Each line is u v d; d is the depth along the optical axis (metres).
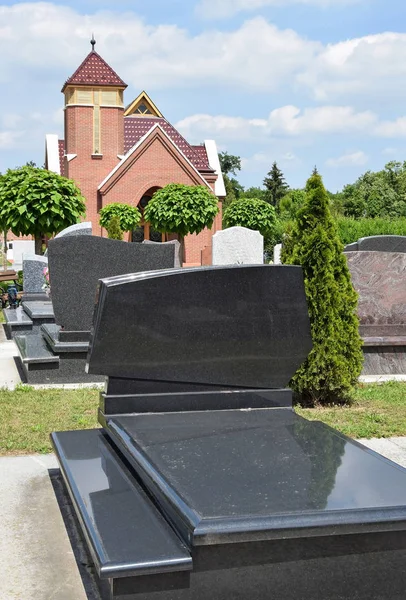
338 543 3.02
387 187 72.50
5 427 6.41
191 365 4.65
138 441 3.93
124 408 4.55
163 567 2.82
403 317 10.00
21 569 3.70
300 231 7.61
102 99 39.75
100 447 4.50
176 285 4.55
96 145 39.72
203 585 2.92
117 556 2.85
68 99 40.09
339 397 7.66
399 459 5.54
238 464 3.52
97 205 39.62
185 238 40.09
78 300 9.20
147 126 44.50
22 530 4.19
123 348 4.48
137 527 3.13
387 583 3.08
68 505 4.57
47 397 7.80
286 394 4.84
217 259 19.67
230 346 4.70
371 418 6.93
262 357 4.78
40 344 9.97
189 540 2.91
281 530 2.89
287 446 3.84
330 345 7.39
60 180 18.66
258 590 2.96
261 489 3.19
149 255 9.45
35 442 5.93
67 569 3.70
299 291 4.83
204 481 3.28
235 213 38.72
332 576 3.03
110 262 9.30
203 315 4.62
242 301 4.70
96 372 4.50
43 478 5.10
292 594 2.99
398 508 3.03
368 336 9.83
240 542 2.91
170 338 4.56
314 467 3.49
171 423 4.34
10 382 9.12
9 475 5.16
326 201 7.59
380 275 9.86
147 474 3.46
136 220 36.69
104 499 3.48
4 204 18.48
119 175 38.56
